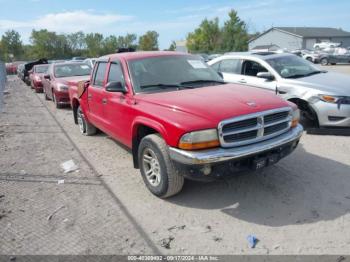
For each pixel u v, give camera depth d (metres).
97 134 7.98
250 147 3.86
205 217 3.95
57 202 4.49
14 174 5.57
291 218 3.83
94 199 4.53
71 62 13.95
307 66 8.17
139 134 4.77
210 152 3.70
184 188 4.69
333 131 6.81
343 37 67.12
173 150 3.87
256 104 4.08
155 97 4.53
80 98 7.35
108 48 98.50
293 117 4.41
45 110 12.27
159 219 3.96
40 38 94.94
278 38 66.75
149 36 90.94
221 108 3.93
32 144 7.42
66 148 6.96
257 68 8.07
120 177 5.26
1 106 13.61
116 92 5.27
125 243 3.52
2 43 81.69
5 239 3.67
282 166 5.30
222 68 8.94
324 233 3.51
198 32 70.81
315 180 4.76
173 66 5.35
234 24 61.00
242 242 3.44
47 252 3.42
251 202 4.24
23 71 27.00
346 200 4.16
